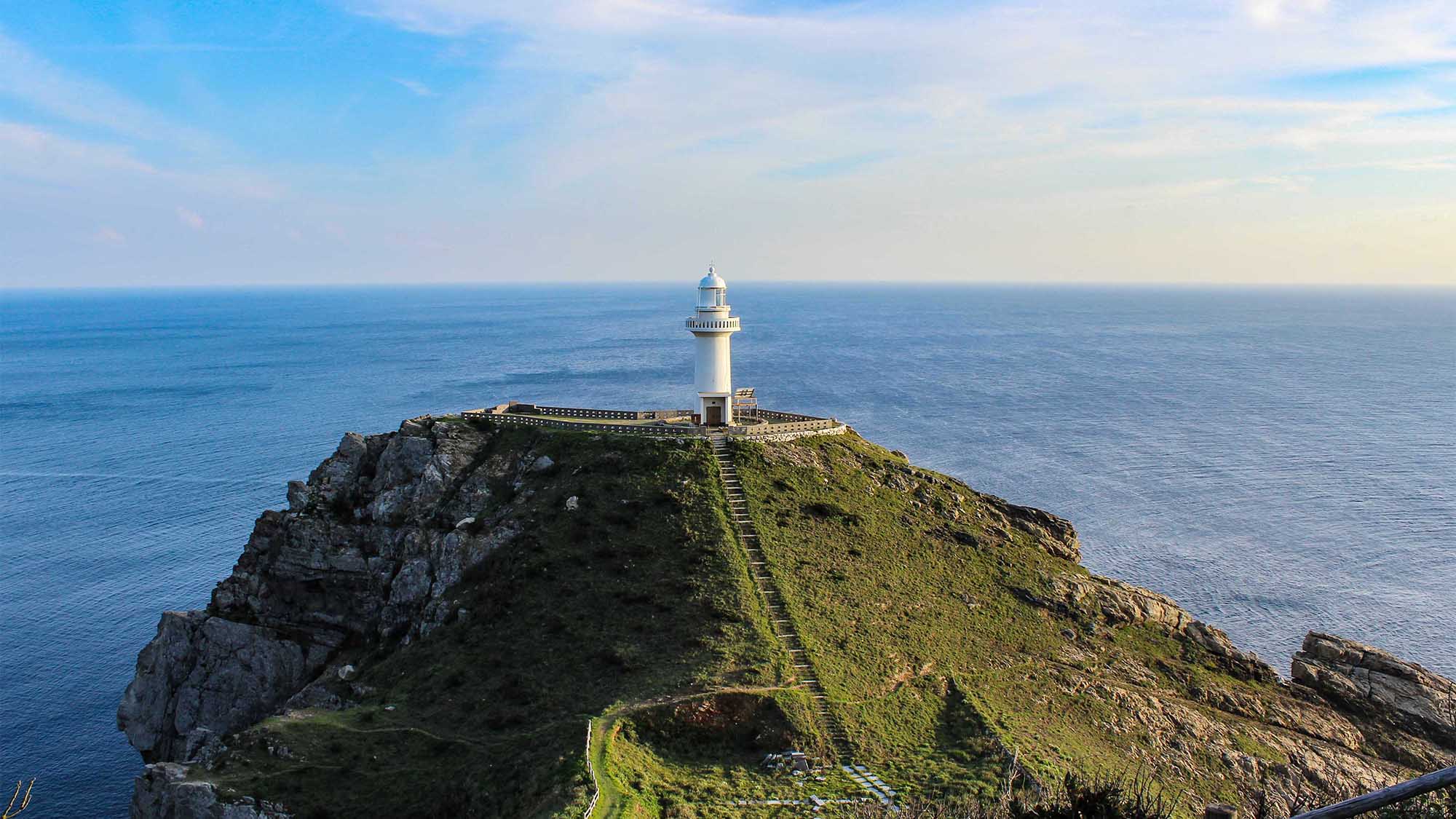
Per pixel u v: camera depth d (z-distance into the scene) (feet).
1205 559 434.71
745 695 229.45
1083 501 522.06
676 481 314.14
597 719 221.25
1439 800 121.90
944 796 199.52
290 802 215.92
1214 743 246.88
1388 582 408.26
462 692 248.52
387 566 311.88
